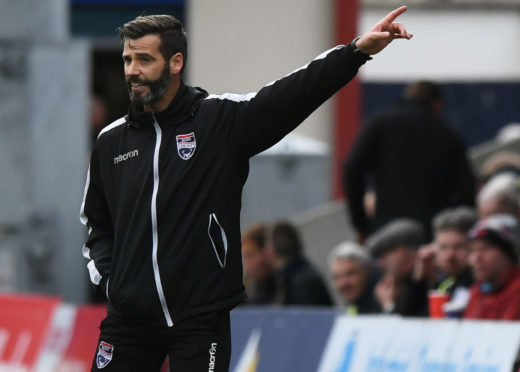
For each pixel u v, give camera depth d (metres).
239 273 14.70
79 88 32.47
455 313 21.91
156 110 14.52
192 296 14.37
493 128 61.28
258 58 43.50
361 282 25.47
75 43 32.47
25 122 32.41
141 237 14.35
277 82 14.41
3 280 32.44
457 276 23.16
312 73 14.21
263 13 43.41
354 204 30.55
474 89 61.16
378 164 30.11
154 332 14.49
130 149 14.65
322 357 23.16
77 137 32.50
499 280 21.14
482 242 21.09
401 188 29.77
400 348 21.42
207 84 43.44
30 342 28.70
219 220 14.43
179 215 14.33
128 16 43.75
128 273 14.41
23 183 32.47
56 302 28.53
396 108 30.12
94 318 27.41
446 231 23.14
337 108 43.78
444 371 20.42
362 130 30.25
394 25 13.93
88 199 15.35
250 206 38.47
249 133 14.49
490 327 19.94
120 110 39.56
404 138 29.77
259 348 24.70
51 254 32.34
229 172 14.51
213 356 14.37
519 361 19.28
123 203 14.59
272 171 38.50
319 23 43.50
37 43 32.34
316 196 38.66
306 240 38.16
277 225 29.23
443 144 29.77
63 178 32.47
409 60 60.72
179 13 43.84
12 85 32.34
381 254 24.58
